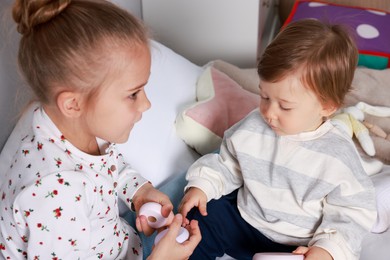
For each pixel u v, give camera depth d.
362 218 1.01
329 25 1.03
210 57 2.11
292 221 1.08
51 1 0.81
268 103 1.02
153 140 1.31
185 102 1.44
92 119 0.87
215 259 1.18
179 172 1.31
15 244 0.90
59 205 0.83
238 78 1.68
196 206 1.17
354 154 1.05
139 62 0.85
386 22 2.03
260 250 1.16
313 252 0.98
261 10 2.11
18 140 1.03
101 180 0.93
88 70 0.82
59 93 0.84
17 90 1.10
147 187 1.10
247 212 1.15
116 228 1.02
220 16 2.01
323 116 1.04
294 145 1.07
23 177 0.85
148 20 2.07
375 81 1.69
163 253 0.89
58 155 0.87
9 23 1.06
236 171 1.19
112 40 0.82
